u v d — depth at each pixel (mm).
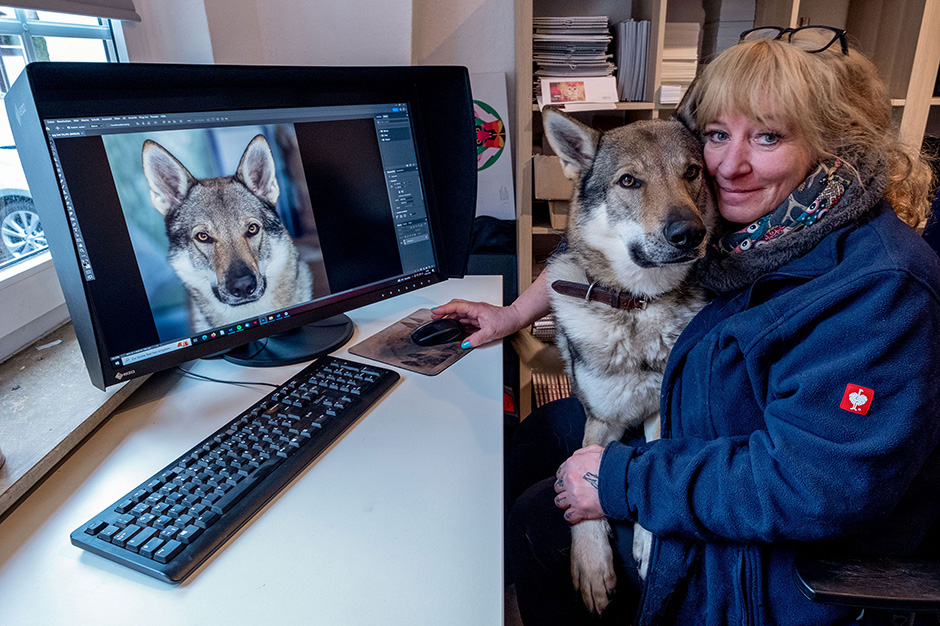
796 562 677
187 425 905
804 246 813
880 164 807
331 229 1147
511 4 2119
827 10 2131
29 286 1132
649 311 1148
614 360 1188
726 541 810
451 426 881
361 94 1162
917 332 670
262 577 606
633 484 854
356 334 1233
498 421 892
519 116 1937
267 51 1881
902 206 914
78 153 835
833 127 821
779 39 883
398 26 1828
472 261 2156
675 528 807
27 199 1202
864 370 675
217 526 659
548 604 1099
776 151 826
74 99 822
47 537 678
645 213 1090
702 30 2164
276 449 794
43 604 580
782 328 756
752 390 837
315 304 1136
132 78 861
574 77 1953
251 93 1012
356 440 851
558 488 1047
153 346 933
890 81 2020
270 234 1061
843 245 790
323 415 880
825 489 674
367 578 600
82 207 843
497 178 2240
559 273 1305
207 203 978
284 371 1080
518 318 1278
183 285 960
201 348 987
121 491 756
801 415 709
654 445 892
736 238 898
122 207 885
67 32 1291
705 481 788
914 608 605
